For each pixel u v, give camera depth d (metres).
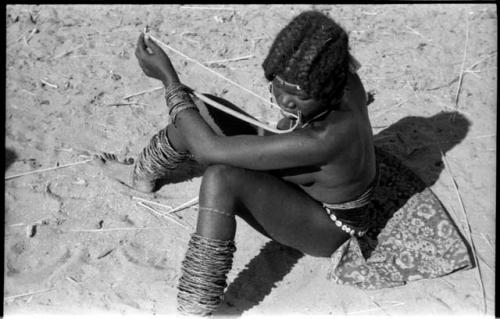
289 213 3.11
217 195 2.95
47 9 5.02
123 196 3.75
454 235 3.44
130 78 4.51
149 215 3.68
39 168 3.87
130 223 3.64
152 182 3.74
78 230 3.58
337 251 3.31
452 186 3.88
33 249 3.48
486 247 3.58
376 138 4.15
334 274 3.35
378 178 3.30
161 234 3.59
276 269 3.45
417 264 3.40
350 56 3.02
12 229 3.56
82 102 4.30
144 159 3.64
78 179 3.83
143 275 3.41
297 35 2.71
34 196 3.73
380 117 4.30
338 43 2.71
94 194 3.76
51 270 3.40
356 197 3.13
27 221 3.61
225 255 2.97
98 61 4.62
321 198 3.14
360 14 5.11
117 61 4.63
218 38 4.86
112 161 3.85
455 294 3.36
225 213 2.96
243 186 2.97
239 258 3.50
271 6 5.17
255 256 3.50
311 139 2.85
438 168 3.98
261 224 3.15
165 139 3.51
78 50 4.70
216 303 3.00
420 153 4.07
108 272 3.41
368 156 3.06
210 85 4.45
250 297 3.33
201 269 2.95
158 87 4.46
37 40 4.75
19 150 3.97
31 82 4.42
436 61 4.71
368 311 3.30
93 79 4.48
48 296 3.30
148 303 3.30
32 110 4.23
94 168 3.88
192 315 2.99
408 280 3.38
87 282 3.37
